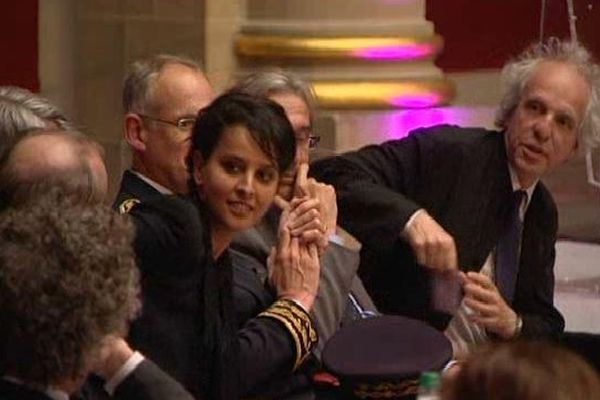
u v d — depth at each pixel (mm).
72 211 5922
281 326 7996
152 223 7488
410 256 9602
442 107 15336
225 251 7824
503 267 9922
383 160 9836
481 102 19766
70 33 15625
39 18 15734
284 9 14914
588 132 9914
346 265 9039
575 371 4863
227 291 7766
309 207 8328
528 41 19875
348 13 14977
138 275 6176
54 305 5762
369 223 9445
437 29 19594
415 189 9828
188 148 8391
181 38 15008
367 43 14945
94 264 5836
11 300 5762
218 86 14898
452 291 9484
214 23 14898
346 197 9500
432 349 8047
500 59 19859
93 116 15492
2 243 5836
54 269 5785
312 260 8273
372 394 7965
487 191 9836
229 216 7758
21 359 5785
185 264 7512
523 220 9984
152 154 9594
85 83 15516
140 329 7453
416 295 9617
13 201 7184
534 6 20078
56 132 7391
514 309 10000
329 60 14898
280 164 7852
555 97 9695
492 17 19781
